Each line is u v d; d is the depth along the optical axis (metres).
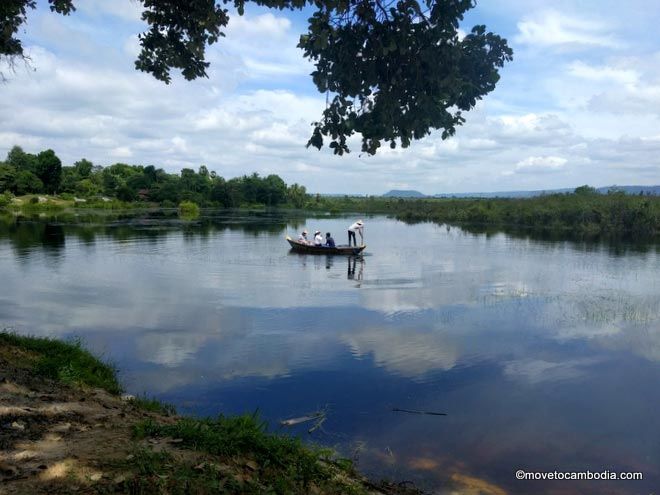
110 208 89.62
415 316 15.14
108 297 17.44
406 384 9.87
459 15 4.30
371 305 16.55
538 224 54.91
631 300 17.52
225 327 13.75
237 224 56.19
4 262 25.12
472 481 6.57
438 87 4.50
